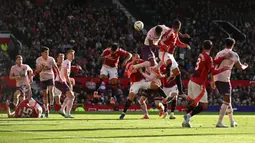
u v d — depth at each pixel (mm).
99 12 57719
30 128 17141
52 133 15336
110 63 28469
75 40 52250
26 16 54125
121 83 44250
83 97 42281
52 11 55781
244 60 52812
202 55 19109
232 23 61688
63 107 25578
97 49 51531
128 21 59438
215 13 63469
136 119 24797
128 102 24719
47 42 51000
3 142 12734
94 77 43812
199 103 19297
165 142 13414
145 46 23922
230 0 66250
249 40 58250
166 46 22750
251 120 26609
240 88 47438
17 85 26703
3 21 53094
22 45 50125
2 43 48781
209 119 26656
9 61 43156
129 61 28266
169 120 24234
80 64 46688
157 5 63500
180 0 64750
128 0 64438
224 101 19500
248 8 65500
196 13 62531
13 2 55188
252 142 13828
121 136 14727
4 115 27156
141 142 13234
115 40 53781
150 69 24312
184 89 45938
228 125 21203
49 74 25797
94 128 17547
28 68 26500
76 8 57219
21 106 24266
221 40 57938
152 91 25172
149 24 61438
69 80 25734
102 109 42188
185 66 50250
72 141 13086
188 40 54594
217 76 19438
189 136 15227
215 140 14172
